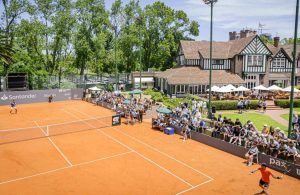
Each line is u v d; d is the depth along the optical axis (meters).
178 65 58.41
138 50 71.19
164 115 32.22
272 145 21.14
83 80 65.75
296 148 21.62
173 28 71.31
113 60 66.12
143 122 34.91
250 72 53.03
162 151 24.08
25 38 58.91
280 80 55.88
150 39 72.12
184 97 47.97
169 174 19.42
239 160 22.02
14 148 24.66
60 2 59.03
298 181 18.33
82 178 18.72
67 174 19.33
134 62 72.38
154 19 68.50
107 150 24.27
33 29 57.56
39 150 24.17
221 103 39.94
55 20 58.53
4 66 57.12
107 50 70.50
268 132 25.17
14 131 30.45
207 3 31.56
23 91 48.53
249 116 36.25
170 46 70.00
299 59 57.38
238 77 51.56
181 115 31.95
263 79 54.03
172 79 49.38
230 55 54.16
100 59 65.56
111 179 18.58
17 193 16.59
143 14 68.00
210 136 25.62
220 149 24.45
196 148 24.91
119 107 40.69
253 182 18.19
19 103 48.28
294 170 18.88
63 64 61.91
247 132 23.66
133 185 17.73
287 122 33.06
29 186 17.50
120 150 24.28
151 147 25.14
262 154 20.89
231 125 25.50
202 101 39.28
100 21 64.31
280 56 56.00
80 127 32.38
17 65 56.78
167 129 29.42
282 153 20.42
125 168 20.41
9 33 58.44
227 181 18.34
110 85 60.97
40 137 28.12
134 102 39.69
